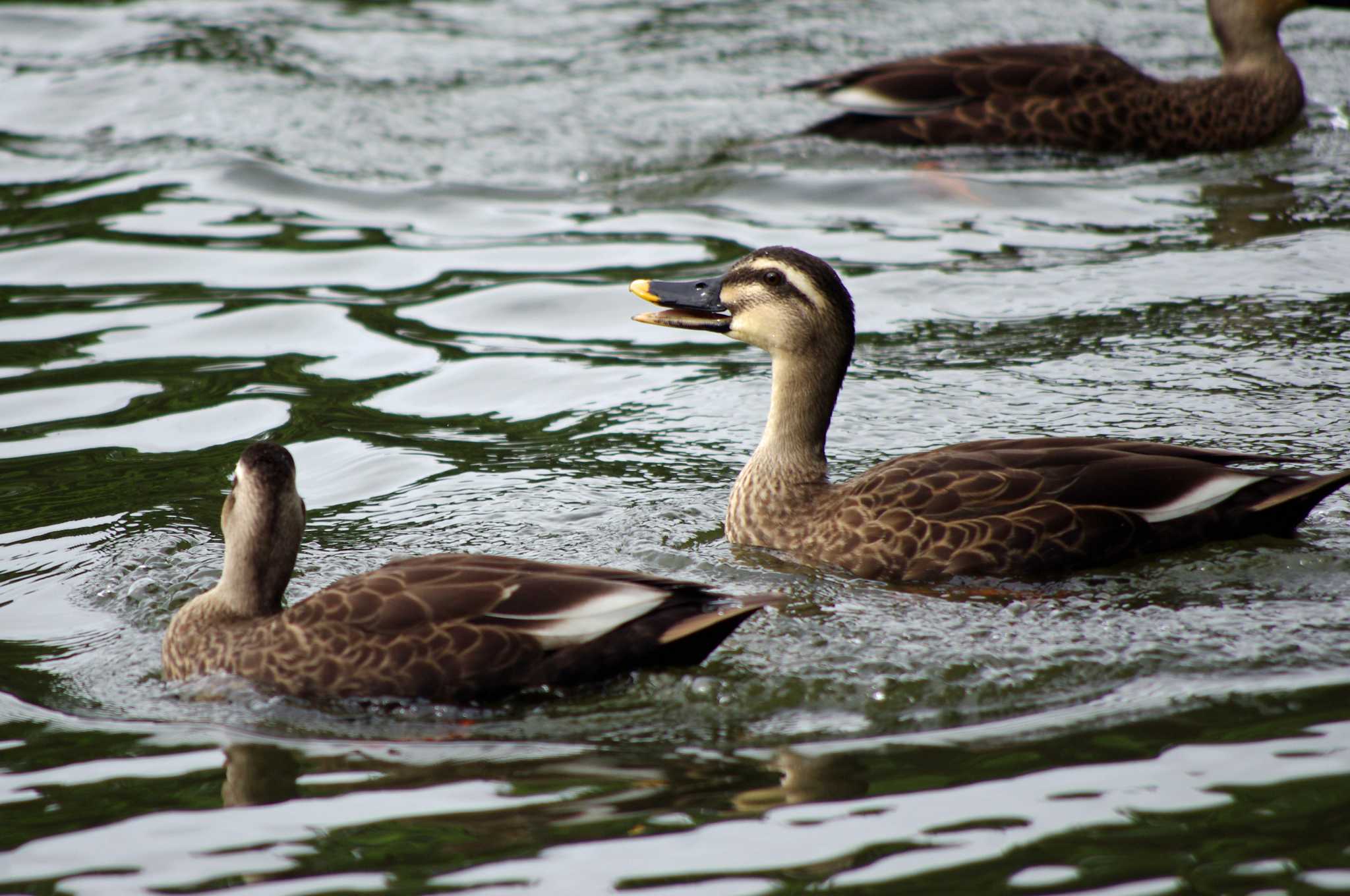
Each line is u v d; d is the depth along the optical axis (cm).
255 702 941
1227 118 2062
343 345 1614
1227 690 916
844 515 1127
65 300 1717
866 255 1806
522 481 1302
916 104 2097
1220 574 1065
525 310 1703
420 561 985
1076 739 872
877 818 801
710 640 953
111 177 2062
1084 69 2061
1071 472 1095
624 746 889
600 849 782
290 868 775
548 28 2702
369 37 2647
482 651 932
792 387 1188
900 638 1002
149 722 933
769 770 855
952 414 1386
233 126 2231
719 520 1225
